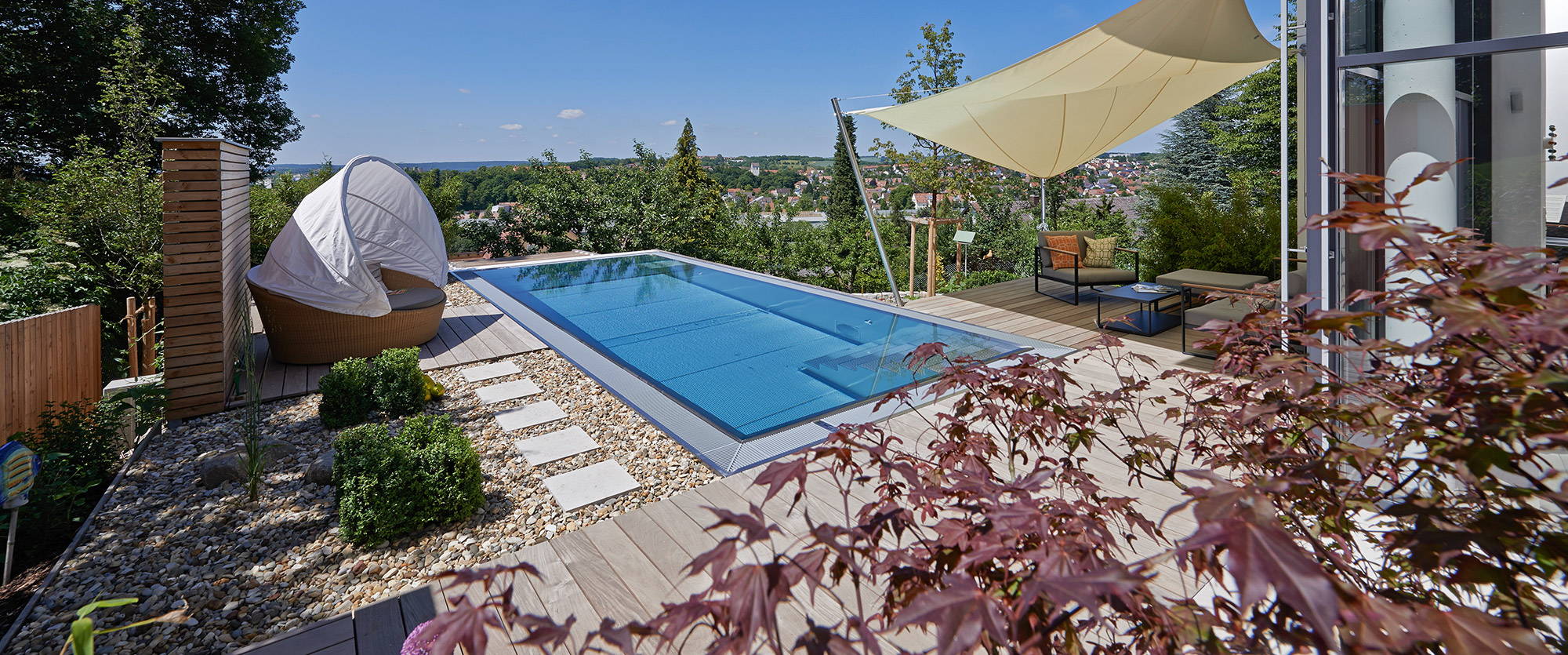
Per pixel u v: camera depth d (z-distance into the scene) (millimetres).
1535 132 2643
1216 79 7480
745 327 8469
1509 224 2736
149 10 13578
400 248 8992
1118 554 1561
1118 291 7383
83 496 4078
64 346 4891
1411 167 2910
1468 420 1071
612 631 918
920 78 12609
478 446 4637
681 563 3109
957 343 7051
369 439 3859
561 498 3842
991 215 18047
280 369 6484
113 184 9133
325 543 3473
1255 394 1612
